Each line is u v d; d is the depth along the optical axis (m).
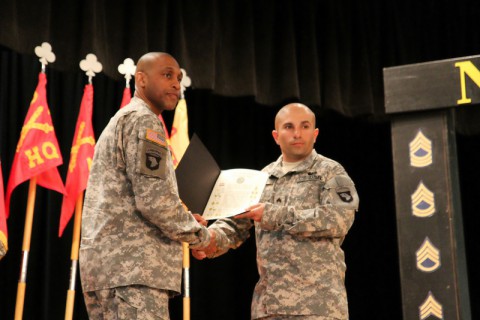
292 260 2.53
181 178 2.54
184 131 4.05
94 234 2.21
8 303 3.86
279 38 4.93
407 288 2.24
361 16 5.28
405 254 2.26
